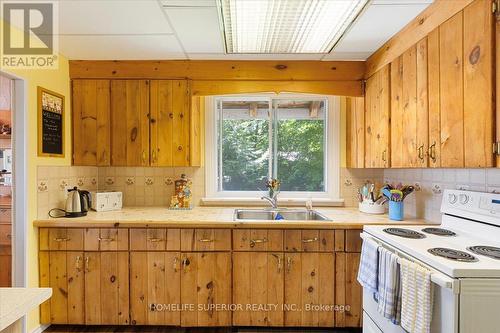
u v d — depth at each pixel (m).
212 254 2.17
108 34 2.03
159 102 2.53
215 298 2.18
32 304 0.86
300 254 2.16
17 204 2.01
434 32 1.61
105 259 2.18
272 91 2.53
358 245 2.15
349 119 2.82
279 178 2.95
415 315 1.23
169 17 1.81
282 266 2.16
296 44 2.18
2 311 0.79
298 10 1.70
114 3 1.65
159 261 2.18
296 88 2.53
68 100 2.50
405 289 1.30
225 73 2.52
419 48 1.75
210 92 2.53
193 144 2.59
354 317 2.16
